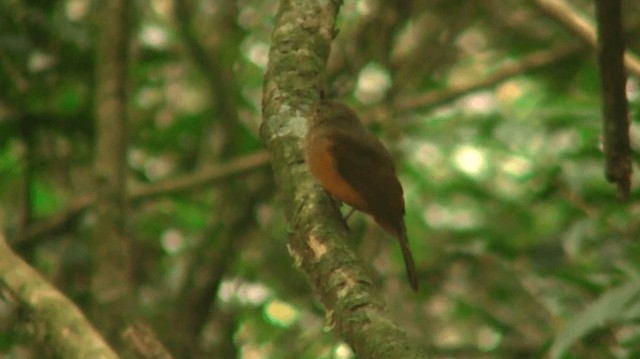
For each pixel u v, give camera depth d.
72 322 6.62
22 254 11.85
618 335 9.41
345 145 7.29
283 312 13.74
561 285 9.84
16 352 10.77
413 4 13.99
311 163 6.78
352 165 7.32
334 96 13.50
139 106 14.70
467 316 12.35
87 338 6.52
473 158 14.16
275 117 7.03
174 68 15.59
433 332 12.41
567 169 11.46
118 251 10.05
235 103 14.65
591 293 9.70
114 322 9.41
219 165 13.07
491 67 15.55
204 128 14.45
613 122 7.29
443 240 13.75
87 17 13.16
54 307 6.71
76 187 13.46
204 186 12.61
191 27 14.08
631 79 11.47
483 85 13.69
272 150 6.95
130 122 13.62
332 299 5.56
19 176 13.17
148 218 14.12
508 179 14.22
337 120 7.43
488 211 13.73
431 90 14.61
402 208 7.67
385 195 7.51
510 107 15.21
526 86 15.38
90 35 12.55
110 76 10.86
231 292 13.55
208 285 12.54
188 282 12.59
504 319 11.22
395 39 13.93
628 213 10.53
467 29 15.03
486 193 13.79
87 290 11.25
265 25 15.59
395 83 13.55
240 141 14.23
